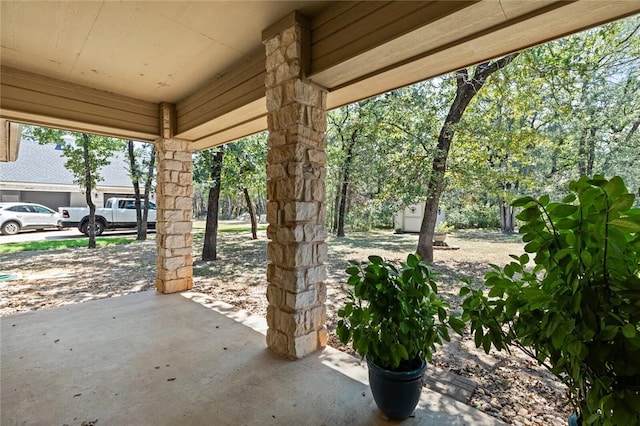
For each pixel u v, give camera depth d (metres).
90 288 4.85
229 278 5.50
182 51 2.64
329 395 1.80
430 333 1.50
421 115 6.10
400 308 1.52
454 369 2.38
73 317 3.10
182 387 1.88
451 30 1.66
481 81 5.28
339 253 7.55
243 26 2.29
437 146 5.98
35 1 1.97
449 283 4.80
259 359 2.23
